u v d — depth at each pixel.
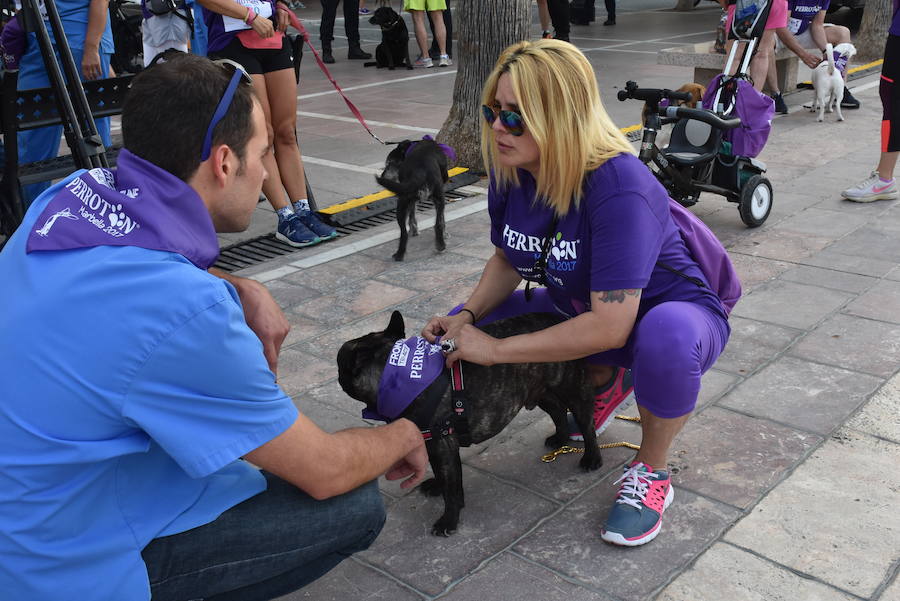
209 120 1.67
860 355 3.72
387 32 12.77
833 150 7.44
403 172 5.04
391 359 2.55
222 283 1.64
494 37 6.74
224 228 1.87
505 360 2.47
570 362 2.76
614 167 2.36
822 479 2.85
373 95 10.80
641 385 2.53
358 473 1.92
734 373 3.62
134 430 1.62
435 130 8.55
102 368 1.53
